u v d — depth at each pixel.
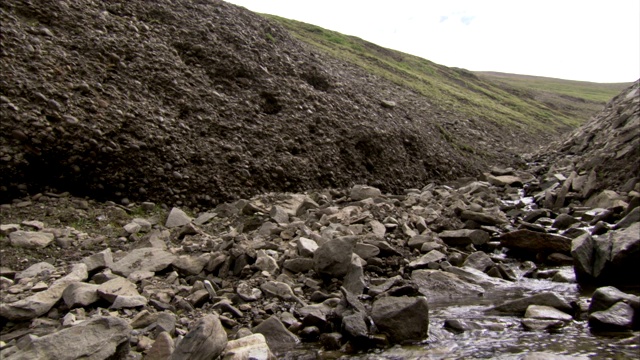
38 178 12.60
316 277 9.29
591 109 108.94
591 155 22.61
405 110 29.64
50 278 8.72
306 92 21.73
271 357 5.83
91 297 7.71
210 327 5.66
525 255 11.74
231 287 8.90
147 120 15.11
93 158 13.25
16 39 14.38
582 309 7.41
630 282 8.88
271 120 18.86
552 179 21.28
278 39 26.84
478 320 7.31
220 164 15.60
